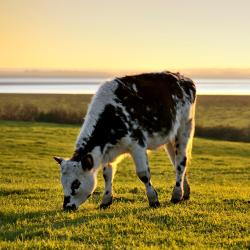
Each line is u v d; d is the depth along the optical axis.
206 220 12.22
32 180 24.80
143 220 12.27
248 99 97.50
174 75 15.51
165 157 39.94
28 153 40.56
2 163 33.84
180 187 15.22
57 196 17.39
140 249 9.68
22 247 9.95
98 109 13.48
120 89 13.77
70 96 108.06
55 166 32.91
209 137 57.66
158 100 14.22
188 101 15.49
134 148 13.70
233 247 9.96
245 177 28.34
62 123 65.56
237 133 57.81
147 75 14.82
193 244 10.32
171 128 14.66
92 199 16.33
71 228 11.45
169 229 11.48
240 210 13.77
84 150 13.09
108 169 14.38
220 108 82.00
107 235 10.92
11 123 61.03
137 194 17.77
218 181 26.17
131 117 13.57
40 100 92.62
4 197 17.06
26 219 12.69
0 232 11.32
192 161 38.22
